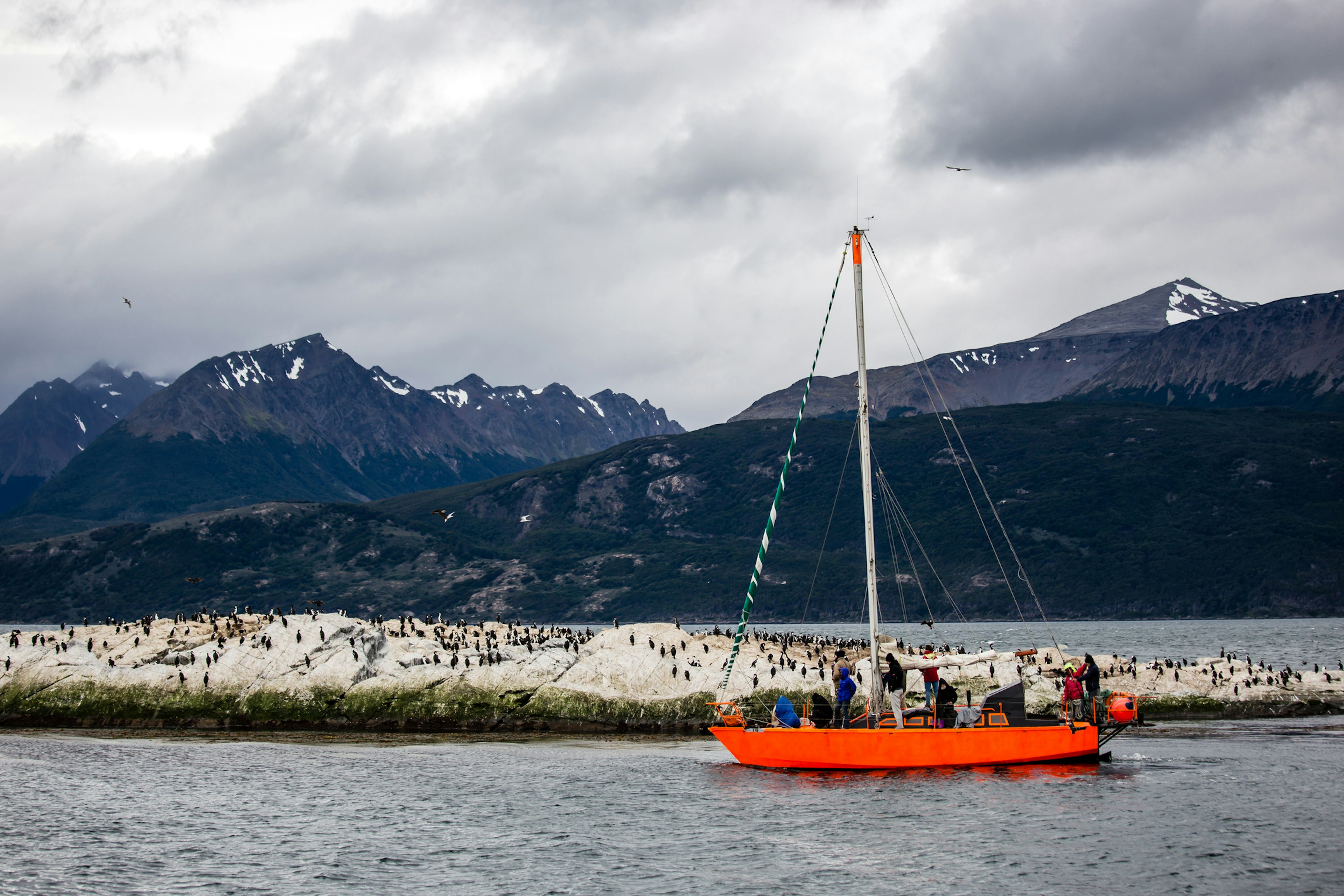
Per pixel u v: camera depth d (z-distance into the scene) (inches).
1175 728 3147.1
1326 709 3420.3
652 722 3154.5
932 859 1871.3
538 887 1756.9
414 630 3759.8
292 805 2289.6
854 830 2050.9
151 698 3257.9
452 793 2400.3
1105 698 2790.4
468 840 2025.1
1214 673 3516.2
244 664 3334.2
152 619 3779.5
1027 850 1907.0
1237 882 1739.7
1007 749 2532.0
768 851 1925.4
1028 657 3496.6
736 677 3223.4
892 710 2652.6
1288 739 2955.2
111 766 2682.1
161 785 2472.9
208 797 2362.2
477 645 3668.8
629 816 2182.6
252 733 3159.5
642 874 1813.5
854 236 2677.2
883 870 1818.4
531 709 3191.4
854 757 2529.5
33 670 3339.1
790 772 2564.0
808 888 1739.7
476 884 1772.9
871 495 2591.0
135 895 1721.2
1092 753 2586.1
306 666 3324.3
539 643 3688.5
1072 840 1958.7
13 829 2087.8
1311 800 2231.8
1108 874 1781.5
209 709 3225.9
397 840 2021.4
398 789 2444.6
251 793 2401.6
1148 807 2186.3
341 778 2551.7
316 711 3216.0
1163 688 3437.5
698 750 2898.6
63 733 3144.7
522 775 2581.2
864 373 2640.3
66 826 2111.2
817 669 3302.2
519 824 2133.4
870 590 2576.3
